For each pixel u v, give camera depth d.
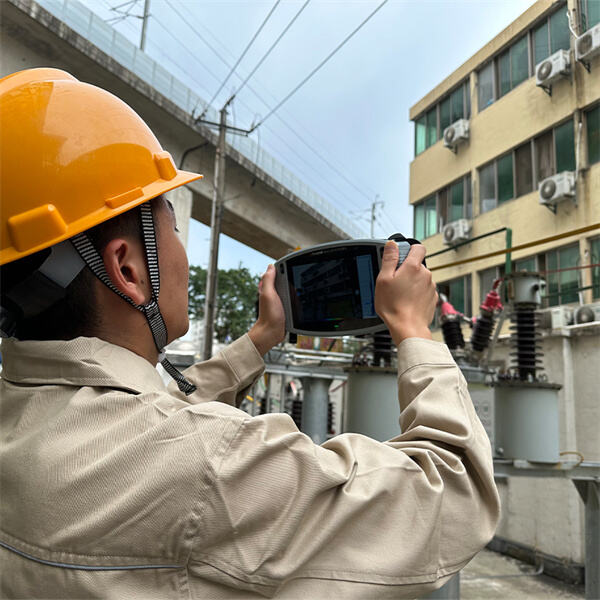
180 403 0.63
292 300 1.19
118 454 0.56
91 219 0.69
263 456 0.56
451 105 12.53
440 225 12.54
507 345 6.53
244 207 15.51
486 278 10.92
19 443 0.61
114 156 0.74
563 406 5.86
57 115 0.73
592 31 8.33
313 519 0.58
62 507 0.56
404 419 0.73
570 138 9.20
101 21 10.92
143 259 0.74
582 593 5.20
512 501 6.57
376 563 0.57
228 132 13.82
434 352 0.76
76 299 0.70
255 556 0.54
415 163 13.60
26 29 8.55
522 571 5.90
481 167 11.36
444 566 0.62
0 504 0.61
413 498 0.61
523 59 10.34
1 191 0.69
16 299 0.67
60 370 0.65
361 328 1.13
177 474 0.55
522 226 10.08
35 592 0.56
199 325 32.19
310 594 0.57
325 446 0.69
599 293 8.42
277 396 8.45
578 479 2.99
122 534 0.54
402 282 0.81
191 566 0.55
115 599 0.53
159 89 12.23
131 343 0.72
